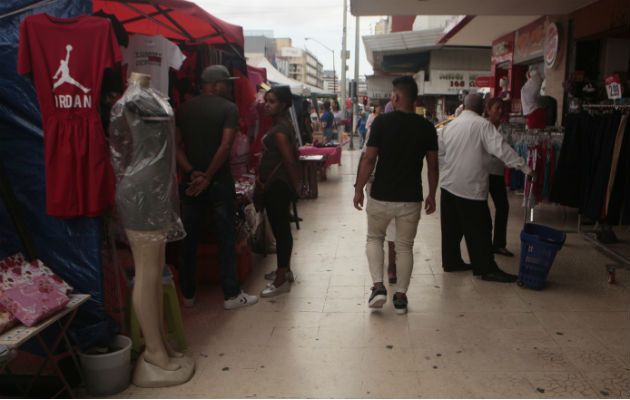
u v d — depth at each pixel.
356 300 3.98
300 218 7.02
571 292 4.05
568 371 2.83
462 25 9.88
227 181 3.66
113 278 2.99
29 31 2.51
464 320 3.55
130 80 2.57
